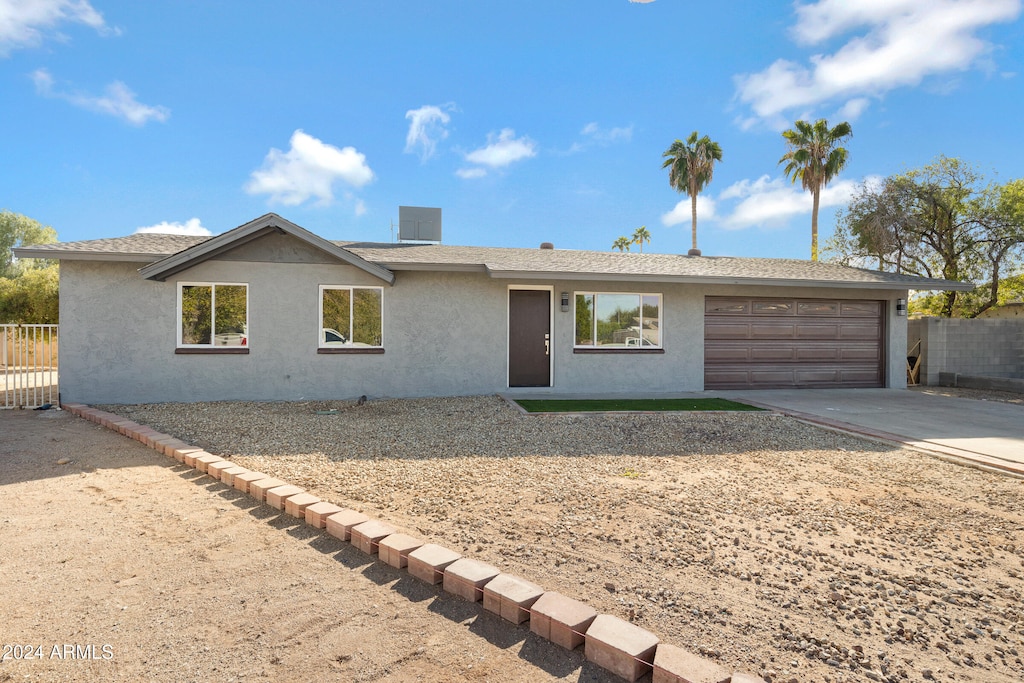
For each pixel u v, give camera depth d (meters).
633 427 8.61
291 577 3.46
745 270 13.54
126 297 10.50
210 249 10.25
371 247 13.48
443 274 11.81
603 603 3.18
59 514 4.51
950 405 11.23
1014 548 4.20
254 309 10.96
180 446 6.47
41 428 8.04
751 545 4.11
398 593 3.28
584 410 9.89
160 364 10.62
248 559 3.71
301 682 2.41
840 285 12.96
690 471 6.22
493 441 7.59
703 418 9.42
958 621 3.11
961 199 19.09
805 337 13.89
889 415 9.92
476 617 3.02
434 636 2.82
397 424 8.68
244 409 9.84
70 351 10.29
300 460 6.39
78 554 3.74
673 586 3.42
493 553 3.86
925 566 3.84
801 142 31.47
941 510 5.05
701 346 13.15
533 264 12.08
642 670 2.48
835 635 2.91
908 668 2.63
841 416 9.72
